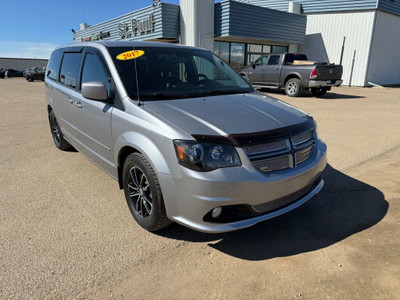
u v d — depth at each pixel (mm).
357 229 2941
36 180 4102
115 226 2992
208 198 2295
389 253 2561
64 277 2301
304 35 20766
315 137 3039
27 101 13047
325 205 3414
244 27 17047
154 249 2643
